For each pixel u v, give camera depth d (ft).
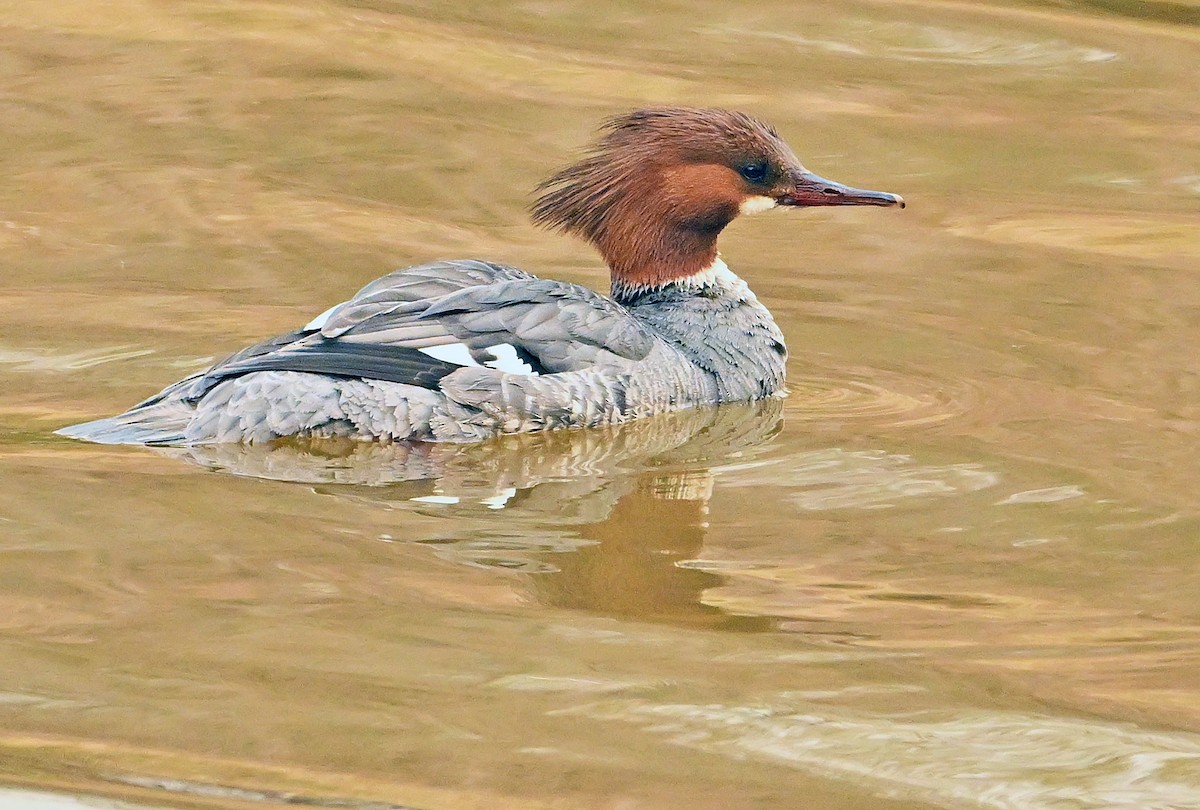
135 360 43.21
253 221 53.98
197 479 35.63
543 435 39.73
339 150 59.52
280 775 24.97
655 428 40.60
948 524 34.81
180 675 27.61
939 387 43.57
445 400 38.81
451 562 32.27
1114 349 46.11
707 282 45.42
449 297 40.29
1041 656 29.30
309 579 31.22
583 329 40.83
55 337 44.57
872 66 67.10
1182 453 38.91
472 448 38.60
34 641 28.50
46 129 59.82
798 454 38.78
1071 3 72.49
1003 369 44.75
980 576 32.45
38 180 56.13
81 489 34.76
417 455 37.93
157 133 60.03
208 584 30.78
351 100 63.16
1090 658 29.27
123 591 30.37
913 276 51.70
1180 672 28.78
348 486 35.83
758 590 31.68
